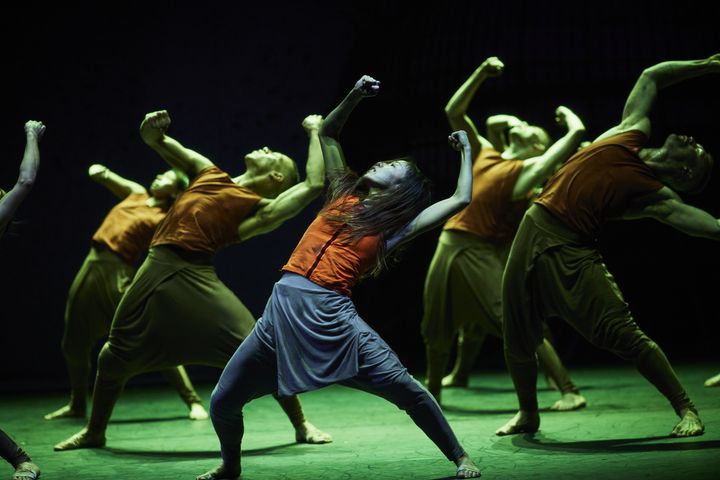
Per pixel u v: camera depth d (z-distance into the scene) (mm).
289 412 9961
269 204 9836
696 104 21641
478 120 22531
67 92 21734
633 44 22562
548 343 12438
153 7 22234
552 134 22094
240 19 22656
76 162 21703
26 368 21188
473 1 22891
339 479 7508
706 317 22078
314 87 22906
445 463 8109
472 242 12398
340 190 7398
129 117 22016
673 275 22219
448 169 22406
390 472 7742
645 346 8953
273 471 8016
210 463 8672
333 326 6887
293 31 22875
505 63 22875
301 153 22781
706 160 9172
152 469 8406
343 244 7090
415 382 6984
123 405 14906
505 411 12406
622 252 22266
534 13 22812
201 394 16953
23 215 21344
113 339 9688
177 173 10359
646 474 6938
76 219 21625
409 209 7184
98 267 13016
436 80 22594
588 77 21578
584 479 6887
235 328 9562
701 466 7141
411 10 23031
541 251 9242
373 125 22656
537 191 13891
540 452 8391
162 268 9625
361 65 22969
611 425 10062
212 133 22406
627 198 9047
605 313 9008
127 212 13273
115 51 22016
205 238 9680
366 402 14359
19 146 21391
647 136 9258
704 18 21828
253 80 22656
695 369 16875
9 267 21234
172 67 22297
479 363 21578
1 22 21391
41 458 9281
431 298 12672
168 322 9555
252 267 22141
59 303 21406
